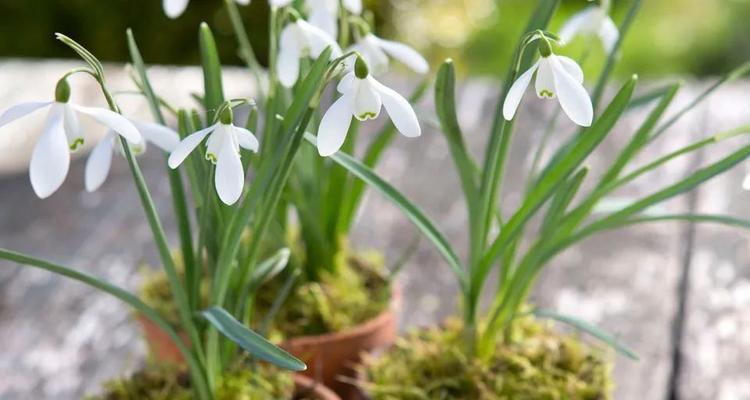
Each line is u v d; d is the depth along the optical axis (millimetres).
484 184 858
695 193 1207
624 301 1036
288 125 818
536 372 891
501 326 896
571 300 1037
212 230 855
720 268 1069
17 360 1001
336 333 953
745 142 1334
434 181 1261
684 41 3182
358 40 864
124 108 1467
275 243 991
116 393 887
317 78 804
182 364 909
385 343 962
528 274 876
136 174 806
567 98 768
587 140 829
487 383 889
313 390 888
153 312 840
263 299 992
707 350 987
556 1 841
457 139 850
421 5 2689
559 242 872
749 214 1151
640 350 987
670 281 1057
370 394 883
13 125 1444
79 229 1164
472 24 2889
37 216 1195
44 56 2650
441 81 828
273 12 881
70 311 1048
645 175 1249
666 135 1363
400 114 768
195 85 1555
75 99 1485
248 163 843
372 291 1003
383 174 1278
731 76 848
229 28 2611
